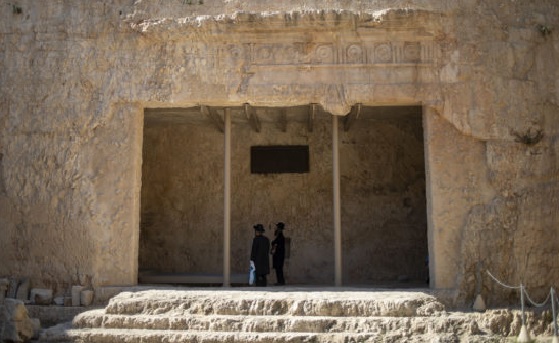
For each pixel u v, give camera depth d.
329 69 12.13
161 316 10.41
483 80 11.93
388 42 12.14
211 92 12.17
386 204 16.34
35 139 12.26
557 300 10.49
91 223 11.92
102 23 12.38
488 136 11.76
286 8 12.32
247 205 16.47
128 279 11.84
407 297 10.73
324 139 16.52
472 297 11.28
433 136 11.91
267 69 12.19
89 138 12.18
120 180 12.05
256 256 13.59
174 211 16.58
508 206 11.58
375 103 12.23
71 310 11.34
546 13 12.30
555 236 11.64
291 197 16.42
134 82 12.25
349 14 11.87
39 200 12.10
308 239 16.23
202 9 12.40
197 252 16.41
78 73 12.32
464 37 12.02
